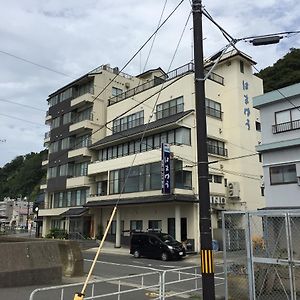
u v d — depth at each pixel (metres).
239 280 9.02
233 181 32.00
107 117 40.97
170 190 27.23
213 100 32.81
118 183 33.94
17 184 106.06
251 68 35.31
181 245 23.19
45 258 11.58
